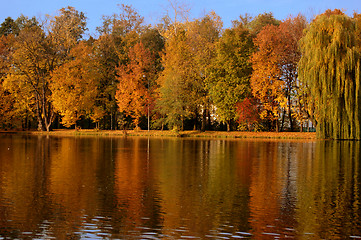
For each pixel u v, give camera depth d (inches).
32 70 3029.0
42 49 2871.6
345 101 2065.7
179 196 724.0
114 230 535.5
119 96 2913.4
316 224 564.4
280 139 2395.4
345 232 533.6
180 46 2817.4
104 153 1466.5
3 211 616.4
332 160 1268.5
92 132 2933.1
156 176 936.9
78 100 2908.5
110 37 3196.4
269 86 2493.8
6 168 1051.3
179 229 540.4
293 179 905.5
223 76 2726.4
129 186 814.5
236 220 580.7
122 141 2182.6
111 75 3159.5
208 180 888.9
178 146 1829.5
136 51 2972.4
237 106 2573.8
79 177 916.0
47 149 1619.1
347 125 2107.5
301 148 1720.0
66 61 3019.2
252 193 754.8
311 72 2096.5
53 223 561.9
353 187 815.1
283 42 2474.2
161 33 3543.3
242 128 2694.4
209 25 2915.8
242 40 2684.5
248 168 1082.1
